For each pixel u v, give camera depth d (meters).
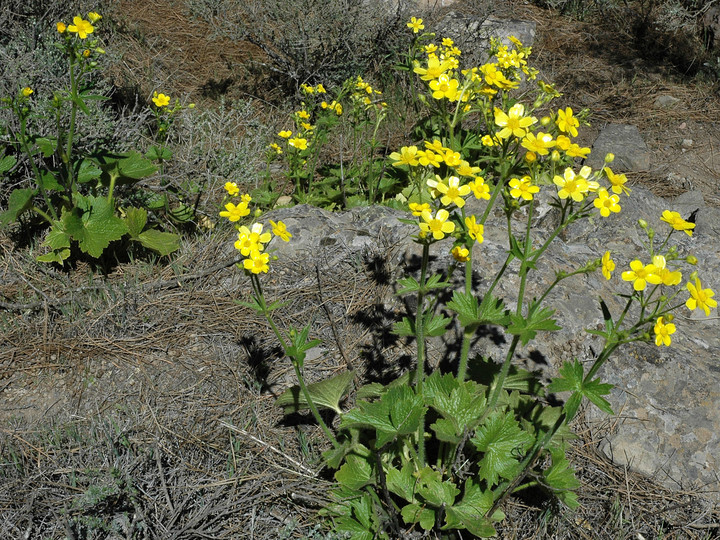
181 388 1.24
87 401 1.21
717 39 3.08
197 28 2.87
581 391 0.88
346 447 1.04
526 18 3.29
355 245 1.50
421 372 1.00
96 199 1.47
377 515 1.00
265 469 1.11
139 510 1.01
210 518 1.03
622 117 2.63
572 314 1.30
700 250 1.57
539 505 1.08
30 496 1.03
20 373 1.25
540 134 0.91
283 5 2.54
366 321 1.37
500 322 0.94
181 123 2.11
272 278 1.46
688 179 2.27
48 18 2.15
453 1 3.19
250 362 1.29
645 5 3.36
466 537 1.03
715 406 1.20
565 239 1.54
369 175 1.83
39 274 1.46
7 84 1.75
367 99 1.85
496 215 1.53
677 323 1.42
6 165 1.47
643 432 1.18
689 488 1.14
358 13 2.52
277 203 1.90
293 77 2.47
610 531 1.06
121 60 2.44
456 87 1.02
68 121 1.70
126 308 1.37
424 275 0.93
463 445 0.99
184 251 1.55
